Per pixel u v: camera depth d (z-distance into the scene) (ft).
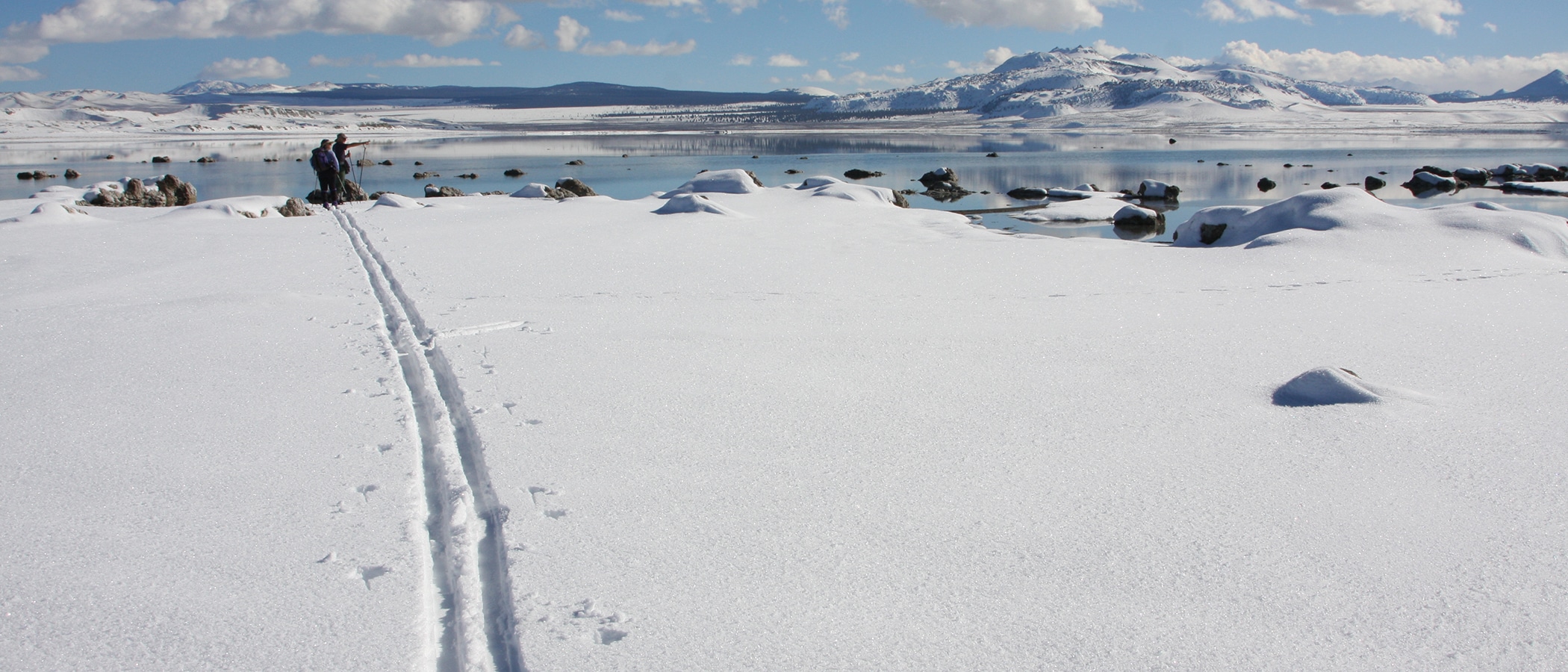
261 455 10.48
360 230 32.55
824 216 38.68
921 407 12.51
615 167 101.45
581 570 7.88
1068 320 18.13
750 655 6.68
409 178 85.10
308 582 7.63
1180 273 23.41
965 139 189.26
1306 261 24.00
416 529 8.64
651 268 24.49
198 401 12.50
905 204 50.60
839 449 10.88
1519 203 54.08
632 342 16.10
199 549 8.20
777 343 16.17
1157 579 7.81
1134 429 11.62
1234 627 7.08
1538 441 10.96
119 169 95.55
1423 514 9.04
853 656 6.68
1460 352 15.33
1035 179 79.56
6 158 117.08
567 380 13.64
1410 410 12.08
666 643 6.83
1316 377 12.74
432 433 11.50
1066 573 7.93
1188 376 14.05
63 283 21.79
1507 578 7.77
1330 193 30.45
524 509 9.10
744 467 10.30
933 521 8.93
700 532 8.66
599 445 10.92
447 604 7.52
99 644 6.76
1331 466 10.28
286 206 44.19
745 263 25.54
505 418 11.87
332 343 15.69
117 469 10.07
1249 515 9.04
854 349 15.71
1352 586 7.66
